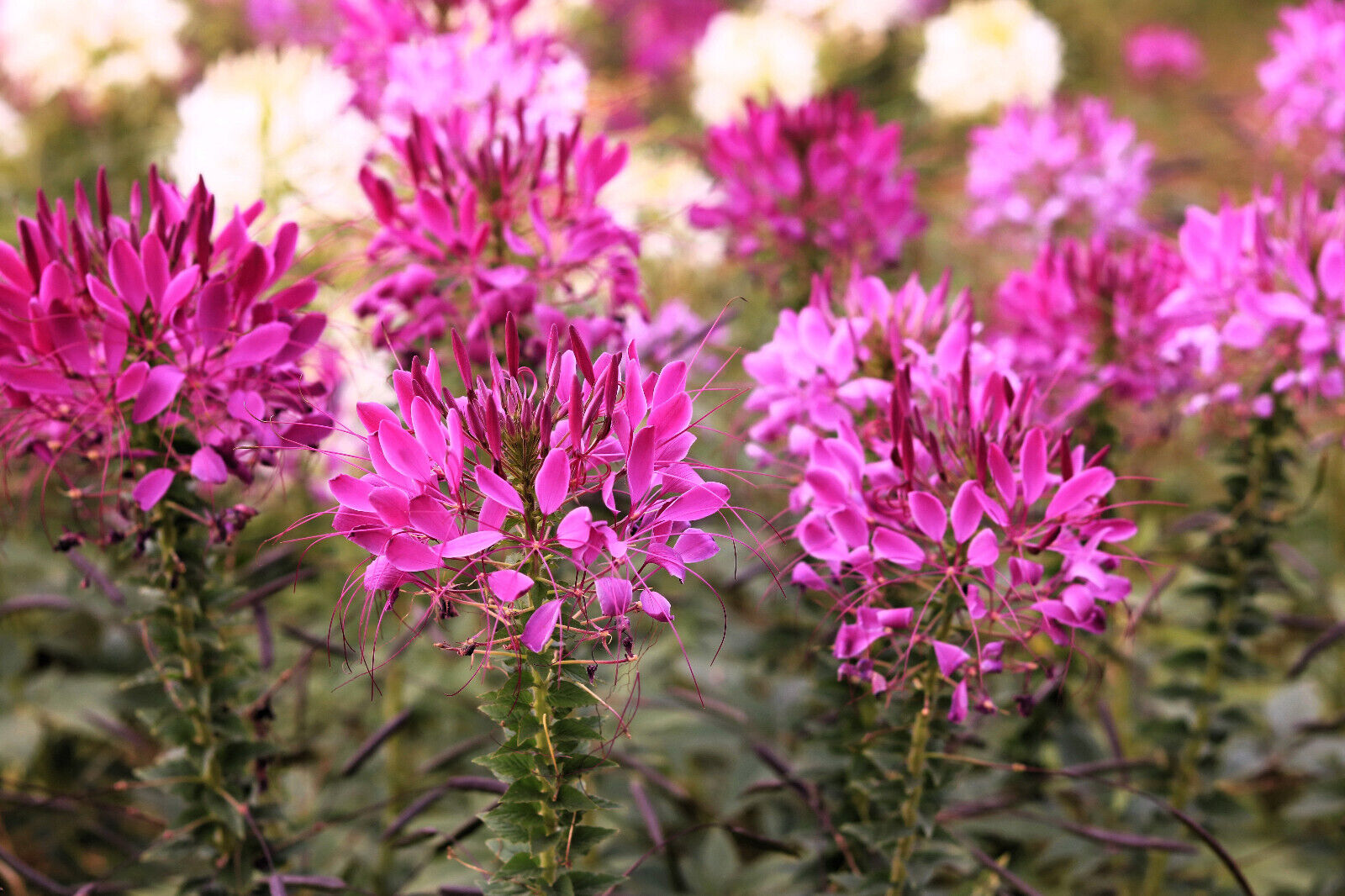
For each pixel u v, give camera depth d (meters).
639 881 1.73
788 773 1.65
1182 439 2.06
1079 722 1.77
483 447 1.44
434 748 1.84
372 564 1.44
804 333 1.56
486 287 1.59
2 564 1.87
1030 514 1.51
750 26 2.67
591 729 1.46
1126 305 1.70
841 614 1.52
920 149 2.75
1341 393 1.65
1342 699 1.93
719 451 1.75
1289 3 6.46
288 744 1.74
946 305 1.59
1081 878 1.75
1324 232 1.68
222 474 1.51
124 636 1.84
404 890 1.71
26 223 1.49
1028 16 2.76
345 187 1.76
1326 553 2.04
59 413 1.52
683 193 2.00
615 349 1.62
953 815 1.64
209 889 1.58
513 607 1.45
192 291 1.51
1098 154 1.99
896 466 1.49
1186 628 1.74
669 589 1.87
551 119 1.65
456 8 1.74
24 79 2.30
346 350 1.69
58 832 1.80
